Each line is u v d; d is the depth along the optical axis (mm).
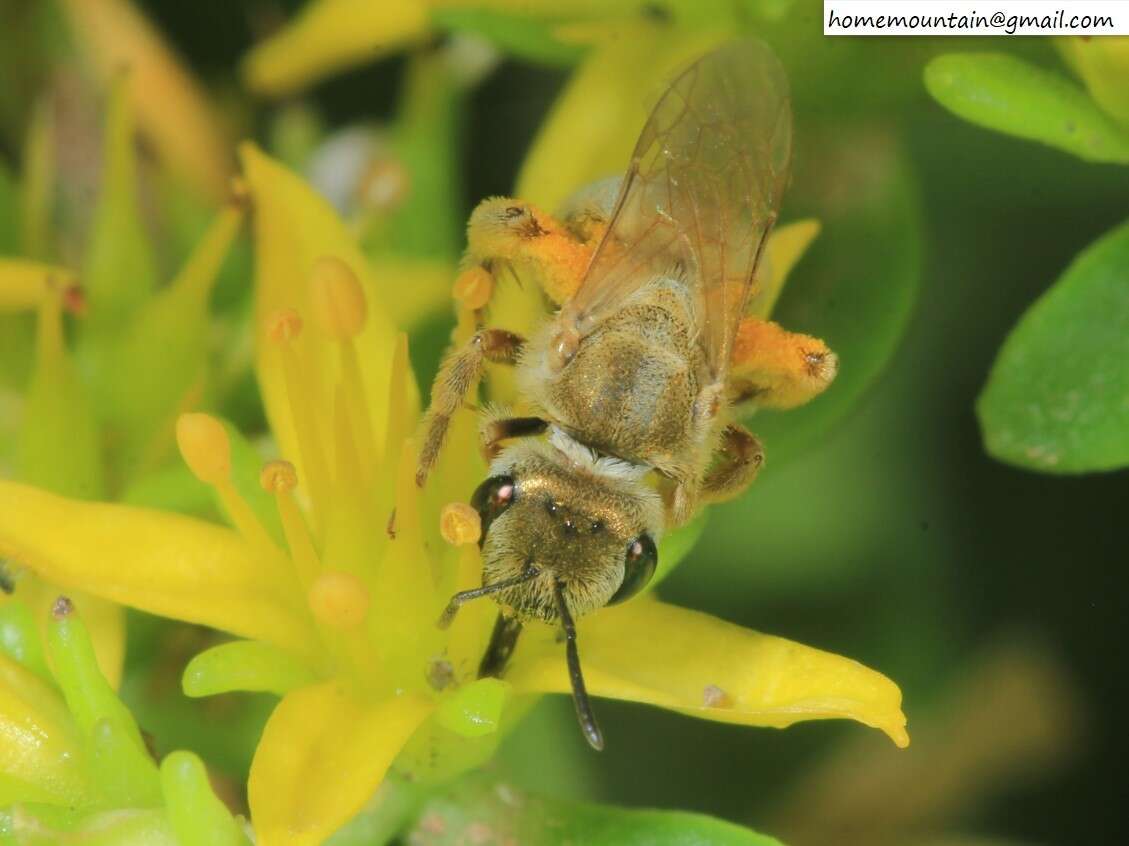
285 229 52
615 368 49
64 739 50
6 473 56
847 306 56
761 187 51
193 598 50
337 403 50
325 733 49
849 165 56
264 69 59
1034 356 53
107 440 56
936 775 59
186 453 50
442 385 50
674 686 50
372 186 59
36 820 49
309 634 50
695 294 50
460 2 56
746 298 50
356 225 58
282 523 50
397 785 51
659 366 49
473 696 49
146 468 55
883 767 59
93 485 55
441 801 51
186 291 56
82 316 56
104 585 49
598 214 52
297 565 50
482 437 50
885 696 49
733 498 51
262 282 52
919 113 57
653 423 49
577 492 48
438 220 59
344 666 50
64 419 54
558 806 51
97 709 49
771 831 59
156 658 53
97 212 58
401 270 56
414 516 50
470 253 52
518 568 48
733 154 51
